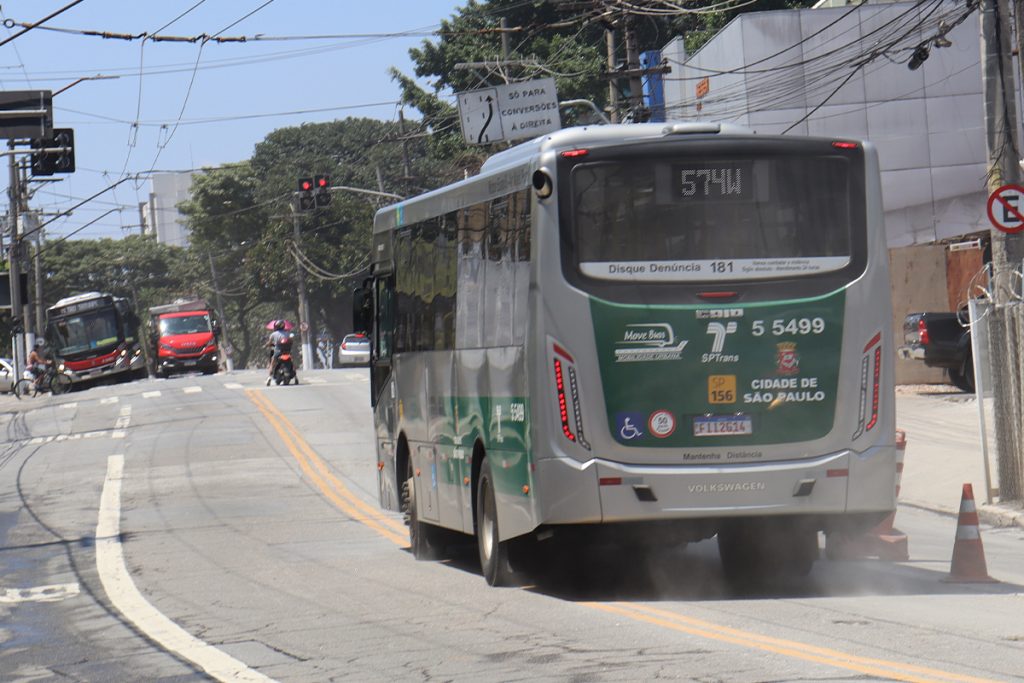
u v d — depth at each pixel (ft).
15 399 299.79
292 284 500.74
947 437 127.75
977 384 93.35
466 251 71.20
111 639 59.47
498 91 229.25
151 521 108.68
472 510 70.95
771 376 60.64
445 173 352.28
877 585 65.10
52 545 97.81
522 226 62.44
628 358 60.08
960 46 230.89
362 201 498.28
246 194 524.52
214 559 86.43
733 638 50.29
